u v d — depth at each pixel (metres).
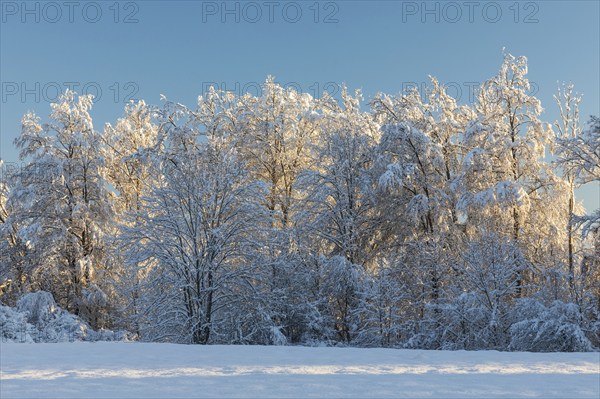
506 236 22.38
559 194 25.17
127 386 6.85
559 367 9.21
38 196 27.69
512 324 19.69
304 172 26.88
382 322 22.73
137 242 22.28
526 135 25.30
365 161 27.36
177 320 22.09
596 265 21.61
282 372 8.47
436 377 7.76
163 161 25.11
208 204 22.53
